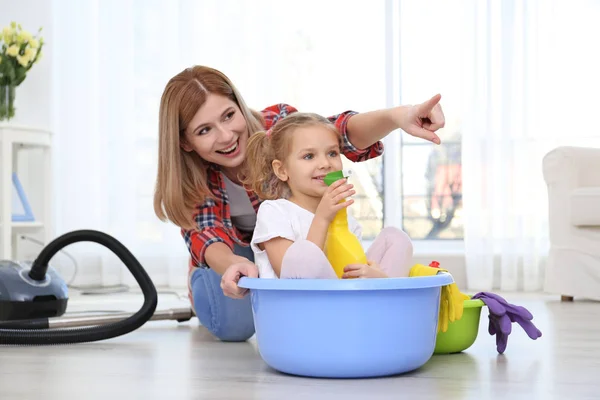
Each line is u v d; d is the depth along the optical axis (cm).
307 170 141
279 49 355
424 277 123
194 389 119
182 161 164
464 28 338
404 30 362
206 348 166
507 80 334
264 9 354
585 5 333
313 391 115
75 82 366
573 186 275
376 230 366
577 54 334
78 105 366
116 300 298
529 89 334
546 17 333
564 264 276
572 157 276
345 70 360
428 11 361
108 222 363
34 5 371
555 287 278
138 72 363
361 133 167
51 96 370
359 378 125
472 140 336
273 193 150
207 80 159
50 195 350
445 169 366
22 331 166
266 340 130
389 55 356
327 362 122
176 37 361
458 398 110
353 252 134
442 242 362
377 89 358
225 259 154
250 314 173
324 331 122
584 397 110
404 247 140
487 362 140
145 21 363
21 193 346
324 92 361
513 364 138
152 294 177
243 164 167
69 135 365
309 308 122
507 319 145
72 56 365
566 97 335
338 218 138
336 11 360
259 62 355
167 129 159
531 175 331
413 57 362
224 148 160
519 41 335
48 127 364
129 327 173
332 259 137
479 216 334
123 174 362
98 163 367
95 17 365
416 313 125
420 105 146
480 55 337
